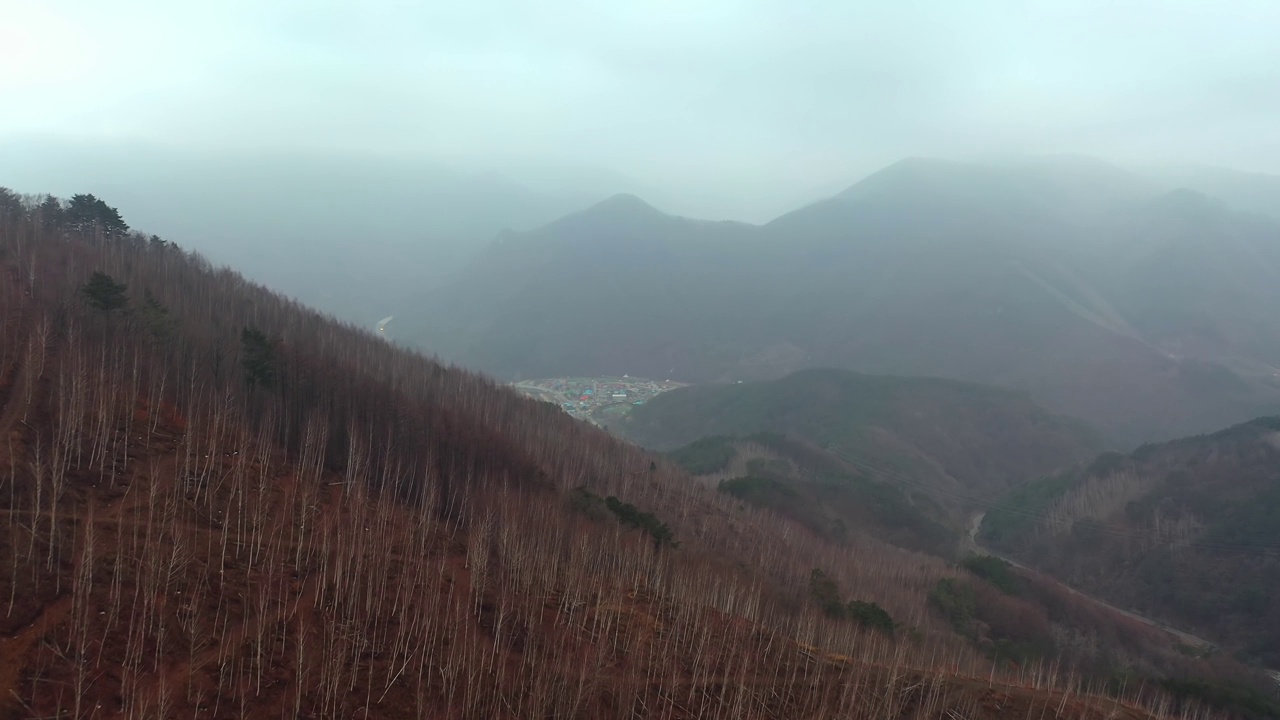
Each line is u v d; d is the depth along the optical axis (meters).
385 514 59.31
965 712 49.91
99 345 62.88
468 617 47.72
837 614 69.38
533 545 59.69
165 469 52.62
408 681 40.41
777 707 47.75
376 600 46.12
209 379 70.06
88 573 36.12
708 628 54.88
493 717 39.50
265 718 34.81
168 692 33.47
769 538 96.12
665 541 73.19
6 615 34.19
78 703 30.05
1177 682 66.12
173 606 39.00
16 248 79.69
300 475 60.62
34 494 42.69
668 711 44.19
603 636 49.31
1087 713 51.56
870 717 46.56
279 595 43.81
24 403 51.12
